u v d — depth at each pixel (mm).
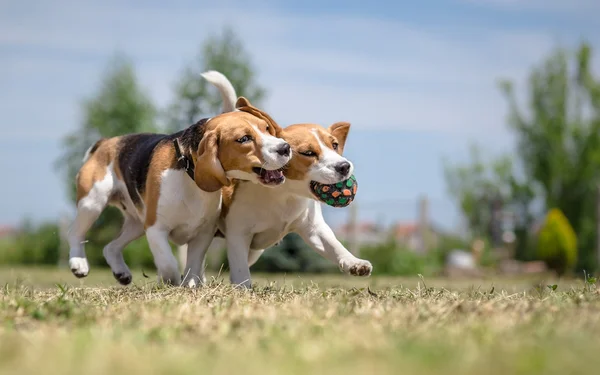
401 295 5102
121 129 21234
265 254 14953
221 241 7016
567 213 25422
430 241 17750
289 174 5637
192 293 5078
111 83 21453
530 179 26047
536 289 5602
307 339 3131
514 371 2469
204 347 2982
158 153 5820
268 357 2760
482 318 3709
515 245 22000
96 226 16984
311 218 6012
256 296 4992
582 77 26250
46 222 20984
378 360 2670
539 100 26328
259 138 5332
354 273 5688
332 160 5516
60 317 3879
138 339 3135
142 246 18500
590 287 5406
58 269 17672
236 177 5457
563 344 2889
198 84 19891
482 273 16297
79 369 2510
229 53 20688
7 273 13711
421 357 2664
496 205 21250
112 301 4699
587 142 25516
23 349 2859
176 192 5637
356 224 16672
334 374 2449
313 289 5523
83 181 6547
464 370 2480
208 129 5445
